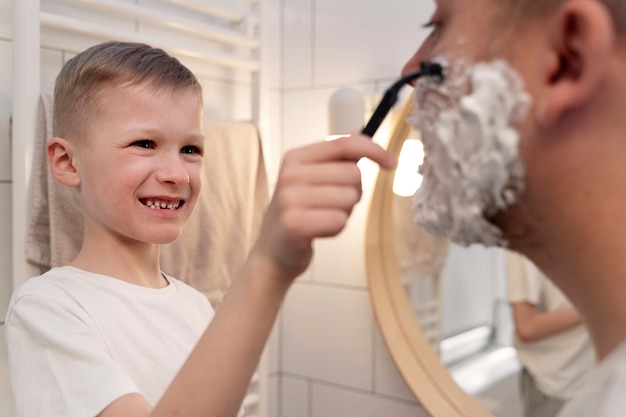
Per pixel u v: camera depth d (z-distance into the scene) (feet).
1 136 2.65
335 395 3.85
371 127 1.27
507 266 3.06
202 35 3.39
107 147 2.12
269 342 4.03
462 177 1.07
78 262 2.24
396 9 3.55
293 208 1.13
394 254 3.47
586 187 0.96
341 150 1.20
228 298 1.28
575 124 0.95
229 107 3.69
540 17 0.97
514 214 1.06
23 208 2.49
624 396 0.84
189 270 3.08
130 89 2.15
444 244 3.30
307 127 3.95
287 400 4.09
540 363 2.95
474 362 3.17
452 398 3.21
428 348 3.34
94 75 2.14
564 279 1.05
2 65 2.64
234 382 1.24
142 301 2.21
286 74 4.05
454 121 1.07
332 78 3.83
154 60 2.28
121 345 2.03
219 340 1.24
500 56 1.02
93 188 2.16
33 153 2.51
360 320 3.74
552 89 0.95
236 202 3.28
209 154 3.17
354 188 1.19
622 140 0.93
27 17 2.48
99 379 1.69
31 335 1.89
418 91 1.19
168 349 2.17
